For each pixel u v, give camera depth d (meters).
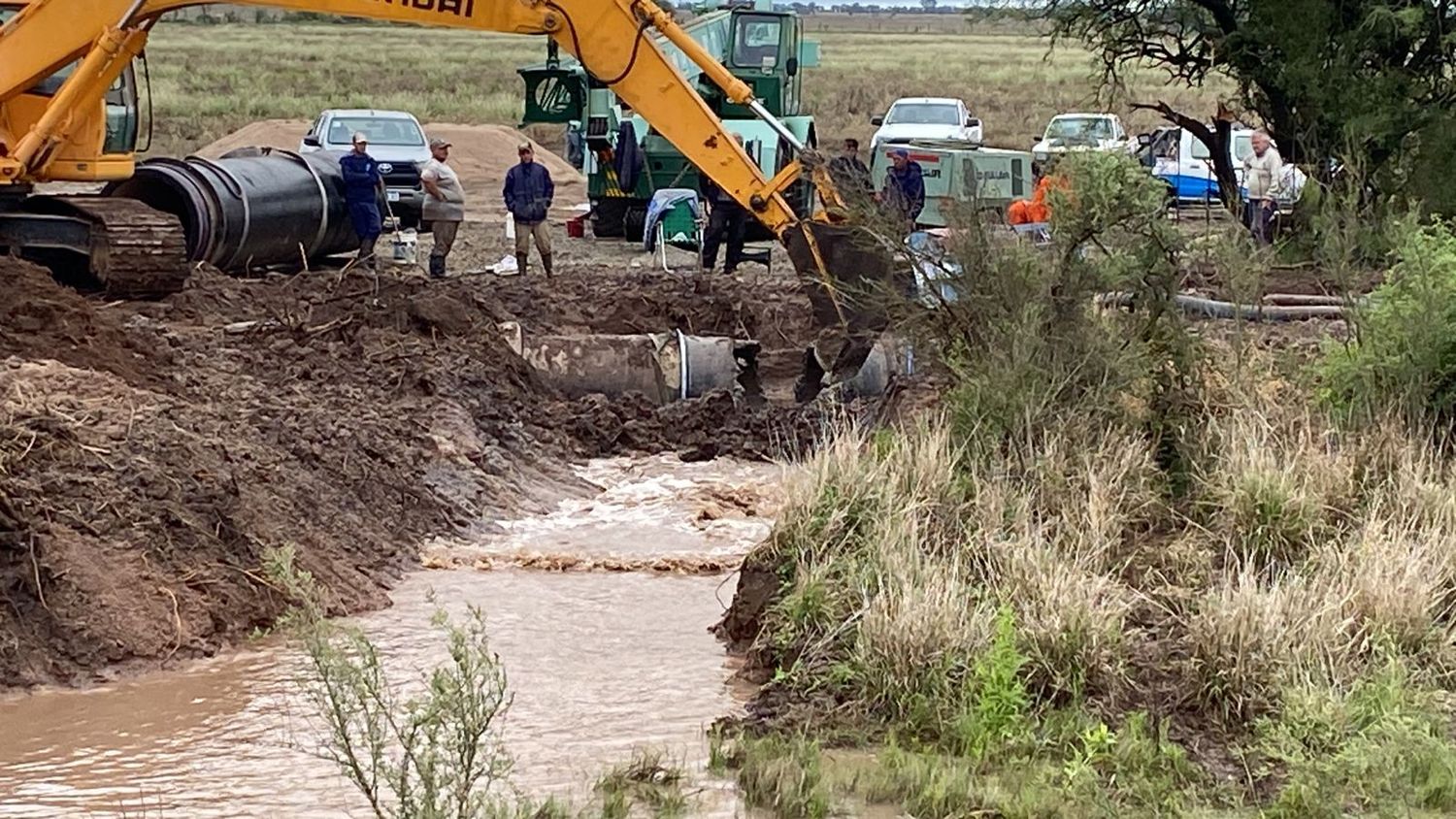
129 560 9.73
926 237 13.45
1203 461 10.88
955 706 8.38
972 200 12.38
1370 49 23.53
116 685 9.09
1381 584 8.90
